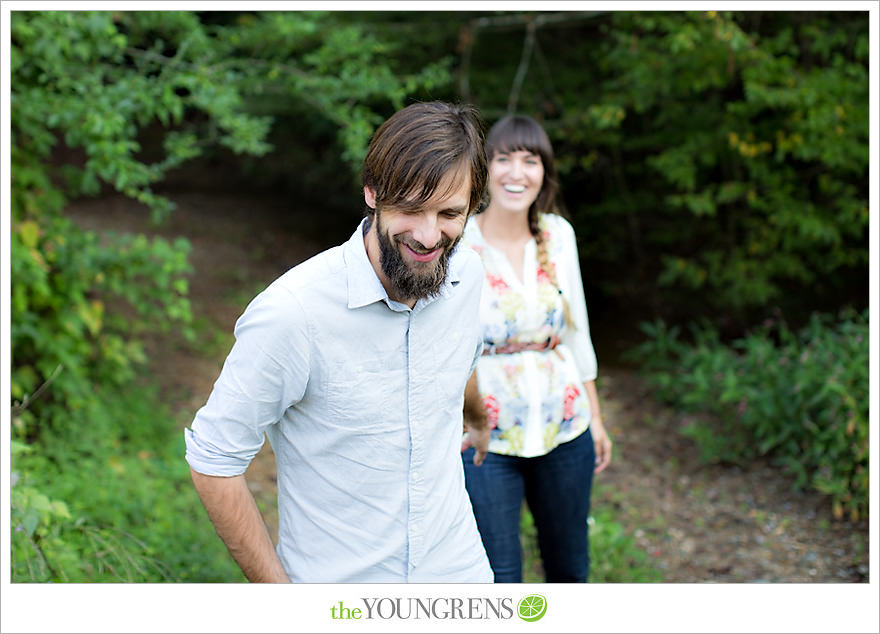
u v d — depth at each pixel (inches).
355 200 375.9
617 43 254.1
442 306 61.8
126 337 239.3
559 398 96.7
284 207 430.3
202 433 58.0
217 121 179.9
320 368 58.4
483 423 83.4
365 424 60.6
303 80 193.3
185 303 185.8
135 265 179.8
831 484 152.8
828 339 176.1
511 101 243.9
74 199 392.2
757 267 248.4
